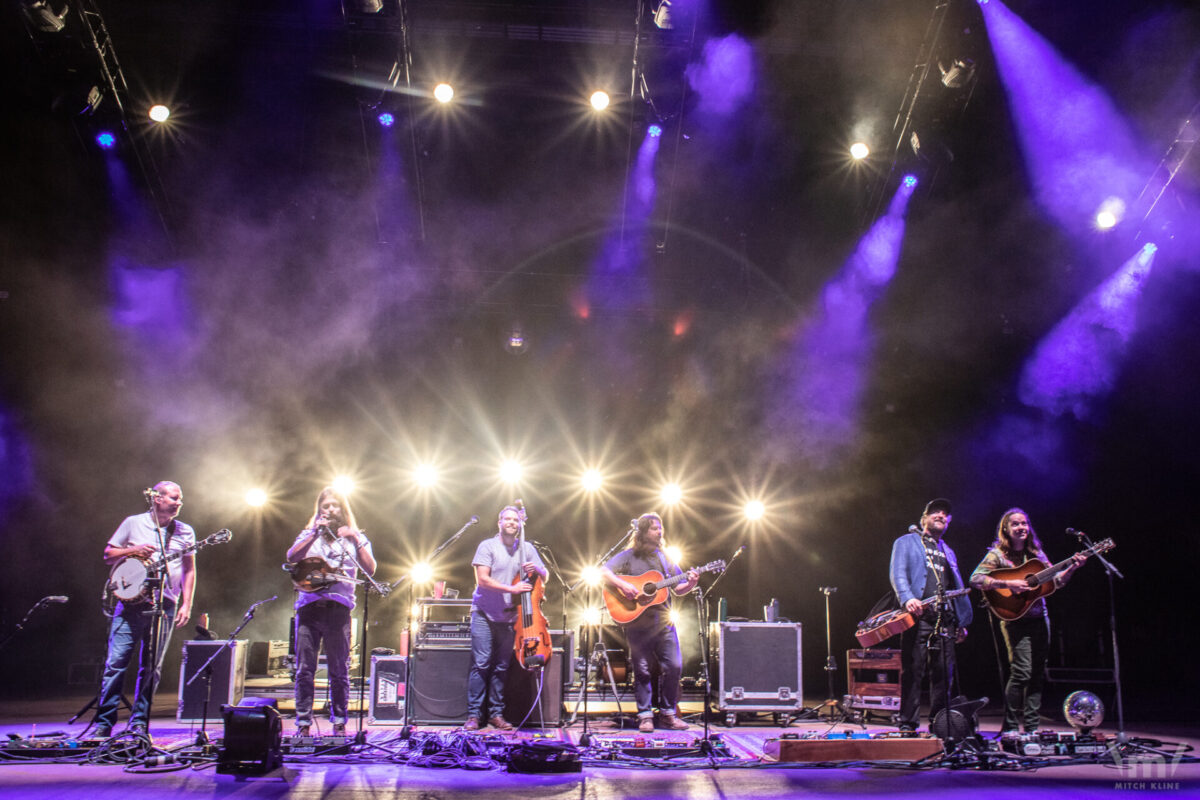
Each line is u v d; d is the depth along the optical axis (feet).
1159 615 39.65
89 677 39.19
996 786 15.62
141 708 18.22
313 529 20.59
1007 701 20.26
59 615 43.93
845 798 14.67
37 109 35.27
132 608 18.75
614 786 15.43
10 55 33.24
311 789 14.87
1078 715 19.48
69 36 32.27
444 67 36.27
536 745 17.02
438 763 17.06
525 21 34.40
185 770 16.33
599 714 26.81
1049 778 16.38
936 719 19.17
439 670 24.00
